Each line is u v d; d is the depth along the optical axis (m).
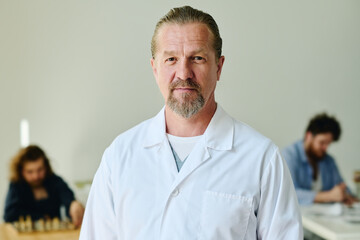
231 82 3.66
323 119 3.46
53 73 3.42
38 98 3.40
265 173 1.09
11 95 3.36
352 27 3.85
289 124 3.76
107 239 1.16
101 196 1.17
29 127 3.39
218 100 3.64
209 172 1.09
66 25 3.43
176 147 1.14
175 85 1.03
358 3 3.85
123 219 1.12
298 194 3.24
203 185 1.08
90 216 1.19
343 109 3.86
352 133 3.86
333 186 3.50
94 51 3.47
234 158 1.11
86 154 3.48
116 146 1.18
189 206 1.07
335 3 3.81
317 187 3.47
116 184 1.13
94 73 3.48
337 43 3.83
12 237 2.54
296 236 1.08
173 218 1.07
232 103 3.67
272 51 3.72
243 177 1.08
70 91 3.45
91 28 3.46
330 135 3.45
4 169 3.34
